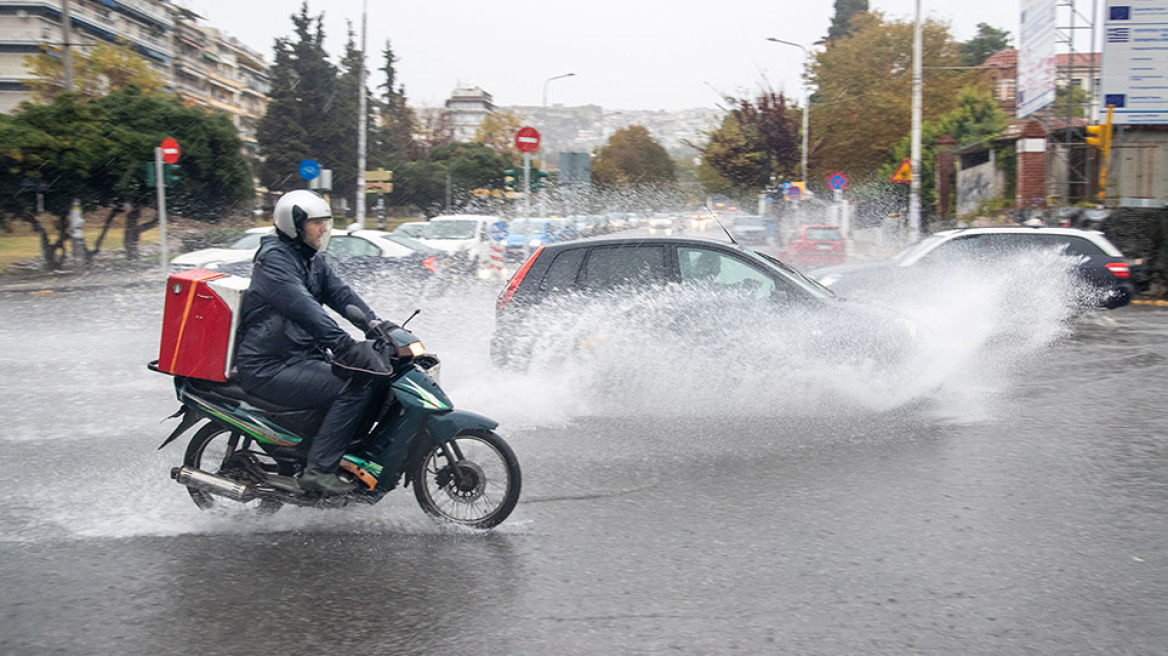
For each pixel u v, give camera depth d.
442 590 4.53
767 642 3.95
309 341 5.24
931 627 4.10
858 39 60.31
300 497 5.28
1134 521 5.57
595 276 8.95
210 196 32.69
